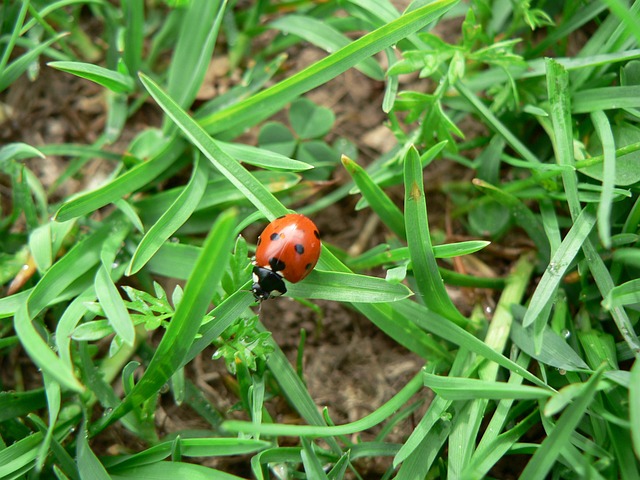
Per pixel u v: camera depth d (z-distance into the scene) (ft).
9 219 0.25
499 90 0.25
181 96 0.26
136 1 0.26
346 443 0.22
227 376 0.25
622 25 0.24
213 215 0.26
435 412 0.21
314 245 0.21
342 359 0.25
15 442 0.21
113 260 0.24
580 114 0.25
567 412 0.19
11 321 0.24
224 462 0.24
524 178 0.26
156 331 0.25
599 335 0.23
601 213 0.20
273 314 0.26
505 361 0.21
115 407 0.22
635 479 0.20
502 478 0.23
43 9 0.27
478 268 0.26
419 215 0.21
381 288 0.21
